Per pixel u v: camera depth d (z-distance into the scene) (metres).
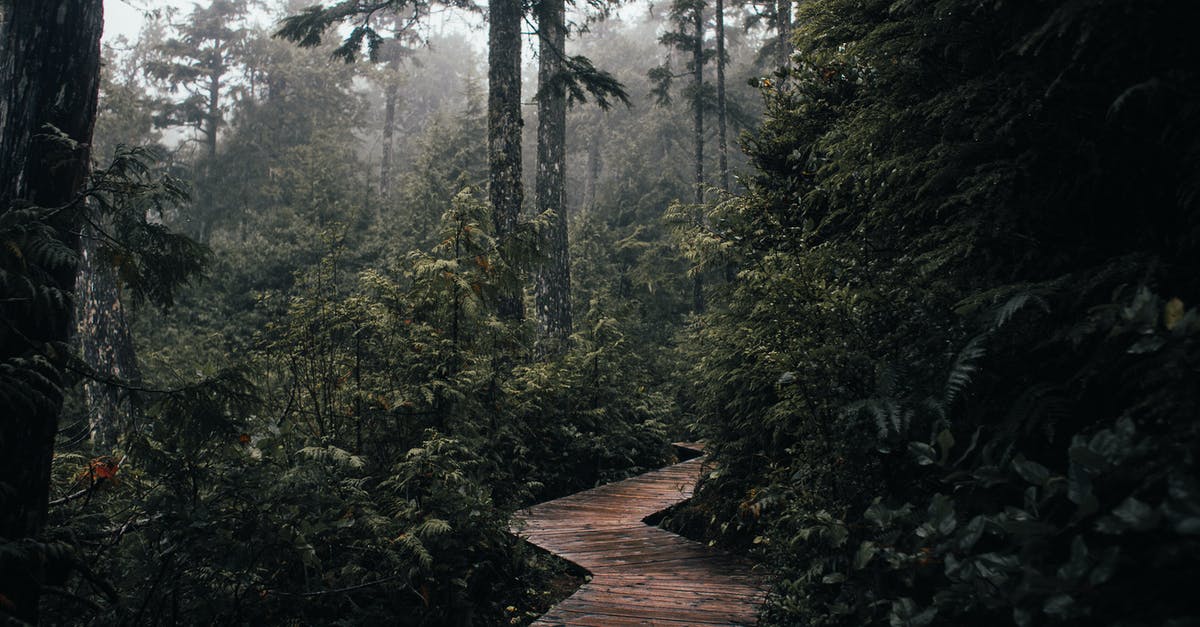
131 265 3.96
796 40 5.41
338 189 24.77
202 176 29.20
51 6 3.55
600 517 7.30
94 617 3.82
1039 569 1.99
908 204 3.69
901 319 3.47
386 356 6.66
